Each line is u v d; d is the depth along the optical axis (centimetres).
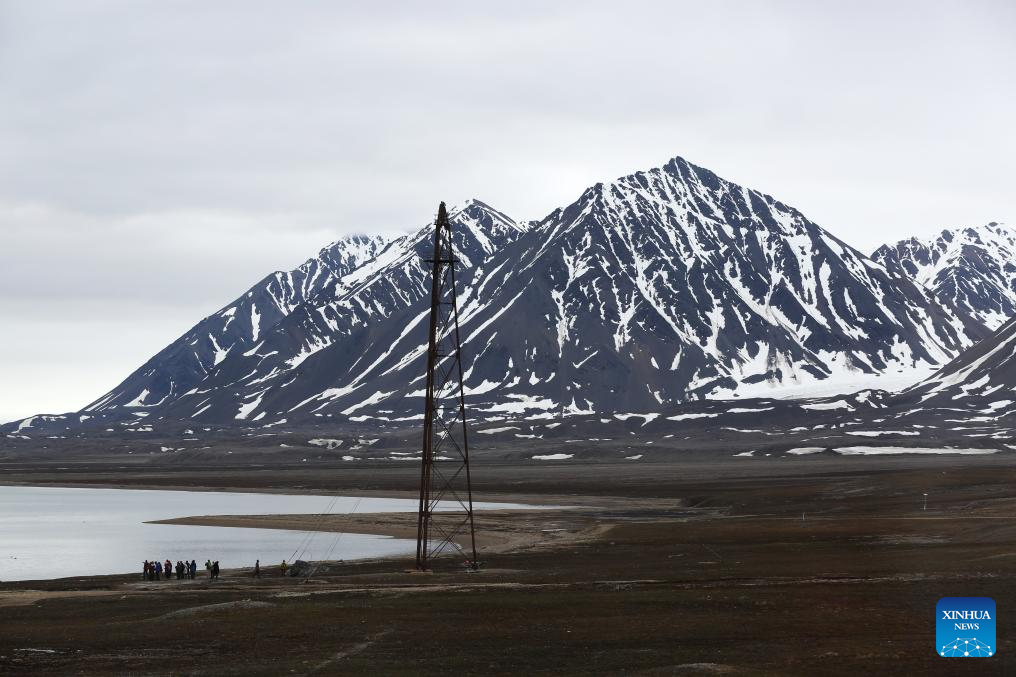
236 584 7888
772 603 5684
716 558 8331
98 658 4806
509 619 5509
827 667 4262
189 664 4659
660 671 4244
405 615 5709
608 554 9169
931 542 8588
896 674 4131
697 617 5384
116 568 9594
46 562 10094
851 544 8806
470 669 4447
